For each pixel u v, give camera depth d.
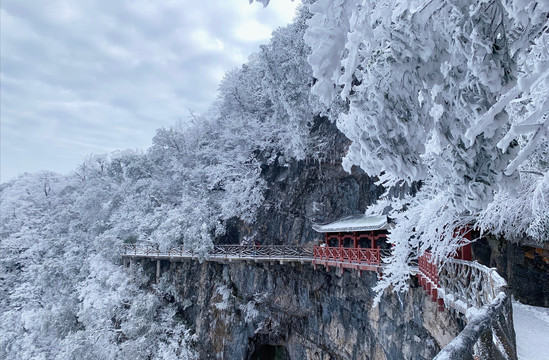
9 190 46.66
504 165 2.95
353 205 19.62
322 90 3.49
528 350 5.76
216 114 30.50
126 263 25.81
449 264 8.30
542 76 2.49
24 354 22.69
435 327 11.09
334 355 17.31
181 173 27.91
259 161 23.84
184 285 22.67
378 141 3.21
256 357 21.22
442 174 3.14
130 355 18.67
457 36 2.83
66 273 27.30
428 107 3.12
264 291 19.78
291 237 20.81
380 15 3.06
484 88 2.86
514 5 2.55
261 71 22.94
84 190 36.38
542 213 7.75
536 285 10.26
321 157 20.30
